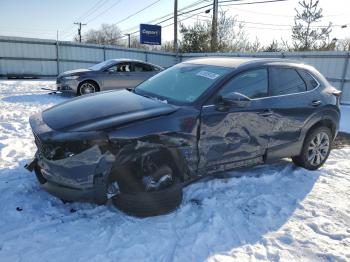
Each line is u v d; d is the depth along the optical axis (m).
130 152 3.07
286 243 2.97
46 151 2.95
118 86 11.24
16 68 19.03
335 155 5.69
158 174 3.23
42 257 2.56
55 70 20.16
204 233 3.02
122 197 3.18
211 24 25.48
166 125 3.18
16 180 3.82
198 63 4.46
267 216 3.39
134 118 3.10
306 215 3.47
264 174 4.47
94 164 2.88
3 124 6.49
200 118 3.44
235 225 3.20
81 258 2.58
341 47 20.83
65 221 3.08
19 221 3.02
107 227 3.03
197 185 4.00
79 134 2.86
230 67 3.98
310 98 4.50
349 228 3.27
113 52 21.62
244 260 2.70
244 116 3.79
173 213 3.33
